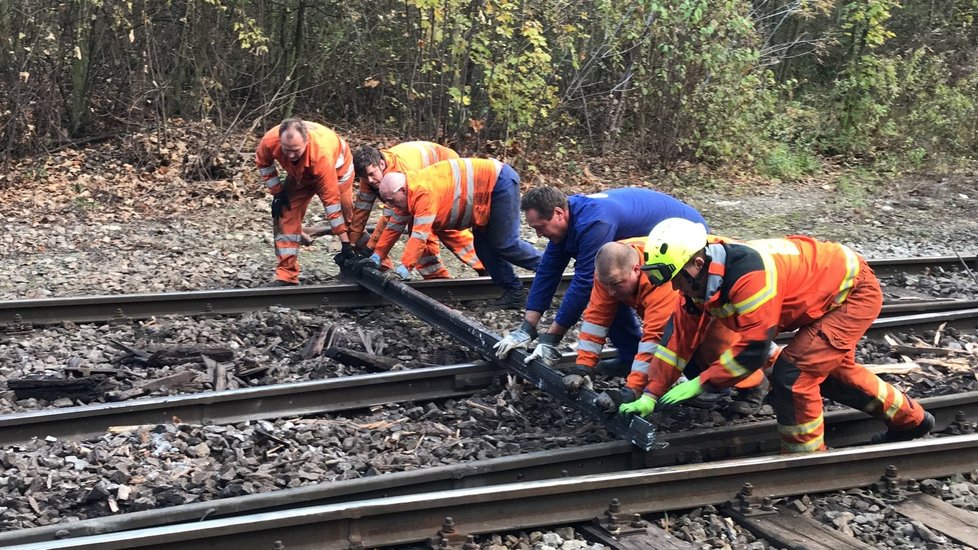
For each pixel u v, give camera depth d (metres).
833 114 18.22
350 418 5.65
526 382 6.16
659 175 15.04
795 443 4.94
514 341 5.70
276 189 7.98
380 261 7.55
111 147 13.12
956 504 4.68
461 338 6.49
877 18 17.44
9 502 4.26
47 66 12.50
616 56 14.98
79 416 5.07
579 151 15.23
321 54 14.91
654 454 5.03
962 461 5.04
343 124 15.60
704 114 15.38
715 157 15.79
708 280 4.39
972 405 5.90
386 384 5.83
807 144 17.52
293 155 7.39
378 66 14.88
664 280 4.33
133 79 13.14
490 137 14.66
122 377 5.91
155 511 4.05
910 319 7.50
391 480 4.48
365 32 14.70
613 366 6.25
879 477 4.82
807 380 4.84
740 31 15.02
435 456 5.01
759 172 15.91
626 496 4.36
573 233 5.39
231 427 5.25
